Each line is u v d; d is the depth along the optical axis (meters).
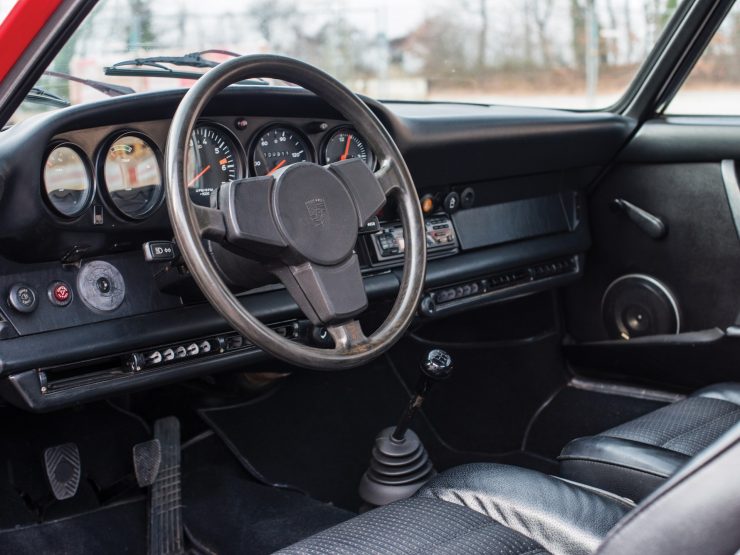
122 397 2.19
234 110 1.63
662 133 2.30
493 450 2.43
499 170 2.18
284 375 2.43
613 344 2.48
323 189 1.25
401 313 1.36
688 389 2.38
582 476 1.46
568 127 2.20
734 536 0.76
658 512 0.80
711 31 2.18
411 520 1.10
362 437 2.38
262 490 2.11
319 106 1.72
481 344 2.57
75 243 1.50
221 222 1.19
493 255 2.23
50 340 1.49
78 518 1.88
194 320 1.65
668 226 2.35
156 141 1.56
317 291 1.24
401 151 1.93
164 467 2.05
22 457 1.95
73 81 1.56
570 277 2.48
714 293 2.28
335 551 1.04
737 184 2.19
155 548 1.82
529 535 1.13
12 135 1.38
